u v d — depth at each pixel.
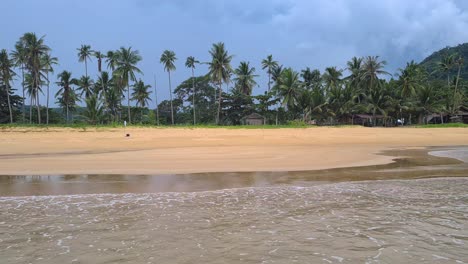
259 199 9.36
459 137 35.66
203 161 16.95
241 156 18.98
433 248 5.83
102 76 67.38
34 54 55.78
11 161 16.97
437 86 74.50
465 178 12.70
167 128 40.72
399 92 64.81
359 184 11.52
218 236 6.39
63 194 10.00
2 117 67.50
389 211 8.14
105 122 59.28
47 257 5.42
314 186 11.17
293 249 5.75
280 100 63.72
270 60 71.81
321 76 73.25
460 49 118.88
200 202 9.02
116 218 7.56
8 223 7.20
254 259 5.32
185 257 5.40
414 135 36.69
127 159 17.70
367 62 68.31
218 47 60.03
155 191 10.41
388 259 5.36
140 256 5.45
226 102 67.94
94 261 5.26
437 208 8.41
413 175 13.33
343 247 5.85
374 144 29.36
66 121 68.31
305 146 26.48
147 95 72.88
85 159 17.70
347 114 64.88
